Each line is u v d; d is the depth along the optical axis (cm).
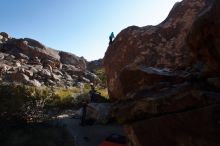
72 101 2041
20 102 1244
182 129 564
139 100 641
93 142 1181
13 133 1150
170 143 580
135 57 1647
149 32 1694
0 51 4109
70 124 1462
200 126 543
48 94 1608
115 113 682
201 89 586
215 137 527
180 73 749
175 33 1599
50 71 3750
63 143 1124
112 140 897
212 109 533
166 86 666
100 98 1997
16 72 2875
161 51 1562
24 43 4228
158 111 605
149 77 768
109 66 1814
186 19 1611
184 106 575
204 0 1630
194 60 809
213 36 585
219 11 553
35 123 1335
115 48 1811
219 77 615
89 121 1493
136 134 624
